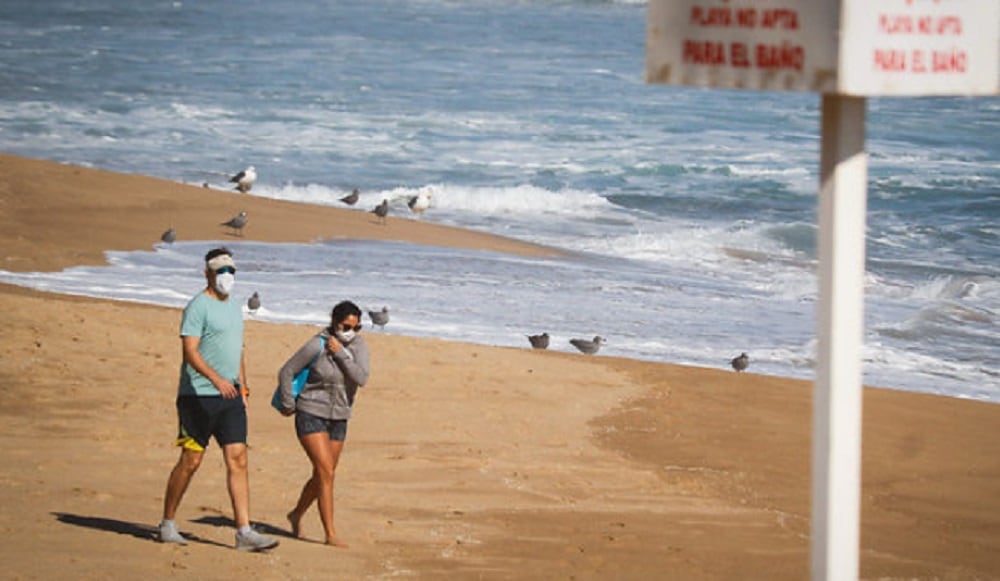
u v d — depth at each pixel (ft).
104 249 269.44
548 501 120.88
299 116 581.94
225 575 85.97
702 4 40.73
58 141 497.87
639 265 314.96
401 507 114.93
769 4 39.52
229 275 92.12
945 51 39.70
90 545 90.89
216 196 336.90
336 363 98.84
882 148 547.90
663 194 433.07
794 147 537.65
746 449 146.51
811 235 354.13
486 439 143.43
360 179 447.01
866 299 289.33
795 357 216.13
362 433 142.51
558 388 171.01
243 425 93.40
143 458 123.54
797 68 39.14
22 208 293.84
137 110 584.81
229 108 599.16
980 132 597.52
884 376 211.82
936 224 392.88
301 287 249.75
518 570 96.32
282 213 330.34
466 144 524.93
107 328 177.06
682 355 213.87
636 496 124.67
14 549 88.28
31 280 232.53
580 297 260.83
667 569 99.81
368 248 299.38
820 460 40.14
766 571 100.68
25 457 120.37
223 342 92.22
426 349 187.32
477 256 301.84
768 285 293.23
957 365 222.07
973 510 128.98
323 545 99.50
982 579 104.78
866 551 112.98
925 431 162.40
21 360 156.56
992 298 290.97
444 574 93.30
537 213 398.42
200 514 106.11
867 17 38.52
